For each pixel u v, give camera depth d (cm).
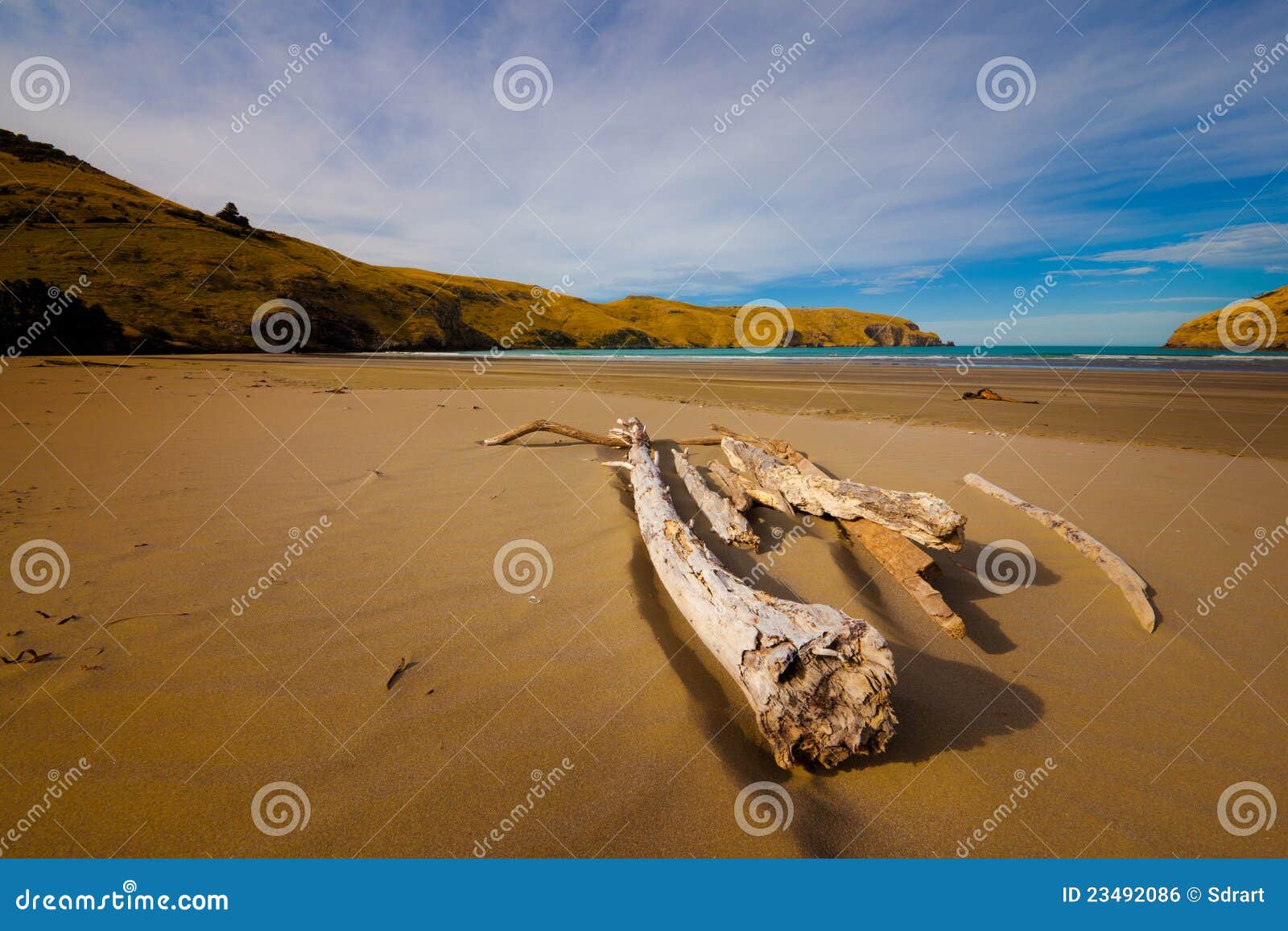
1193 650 313
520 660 280
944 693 278
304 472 584
